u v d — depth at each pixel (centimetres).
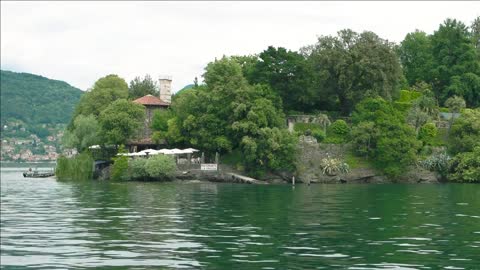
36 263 2841
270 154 11038
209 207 5662
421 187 9381
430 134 12206
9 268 2730
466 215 4812
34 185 10231
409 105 13138
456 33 15012
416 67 15875
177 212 5175
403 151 11269
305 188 9144
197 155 12219
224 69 12538
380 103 11844
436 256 2953
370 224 4231
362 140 11456
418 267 2694
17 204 6194
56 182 11306
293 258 2917
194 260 2881
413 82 15675
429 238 3547
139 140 12975
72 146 13088
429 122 12431
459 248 3183
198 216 4834
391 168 11206
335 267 2702
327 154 11600
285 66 12888
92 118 13062
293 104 13362
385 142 11175
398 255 2984
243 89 11750
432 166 11350
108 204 6094
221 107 11862
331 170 11225
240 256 2980
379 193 7775
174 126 12425
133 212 5209
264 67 12988
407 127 11506
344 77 12625
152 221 4506
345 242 3403
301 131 12331
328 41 13125
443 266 2711
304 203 6094
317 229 3972
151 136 13025
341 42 13100
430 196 7138
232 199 6700
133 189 8800
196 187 9375
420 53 16025
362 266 2719
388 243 3359
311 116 12638
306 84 12888
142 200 6594
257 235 3703
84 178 12031
